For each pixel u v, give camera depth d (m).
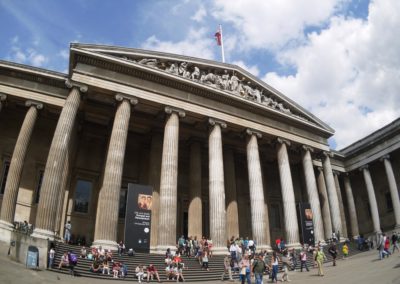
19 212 36.38
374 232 50.50
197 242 34.62
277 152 44.03
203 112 38.75
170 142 35.41
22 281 17.20
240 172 50.59
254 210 38.25
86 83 33.34
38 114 37.25
